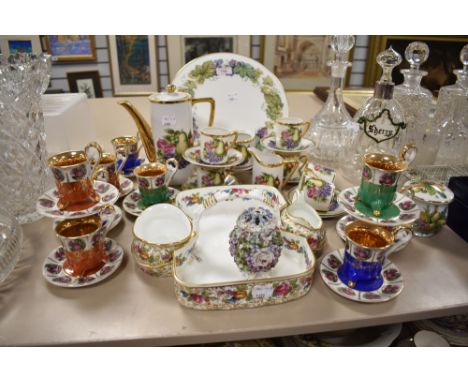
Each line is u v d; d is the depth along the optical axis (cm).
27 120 79
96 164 76
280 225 73
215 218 80
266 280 59
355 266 65
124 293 65
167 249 65
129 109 89
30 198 84
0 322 58
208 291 59
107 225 76
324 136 111
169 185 97
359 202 71
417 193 79
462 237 81
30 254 74
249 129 111
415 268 72
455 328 76
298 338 75
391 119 89
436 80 182
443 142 106
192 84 105
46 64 79
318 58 238
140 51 227
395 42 222
